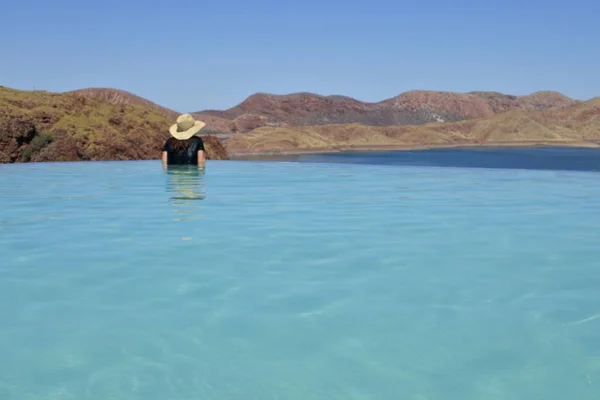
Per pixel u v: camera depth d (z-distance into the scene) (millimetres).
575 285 4055
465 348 2938
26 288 3959
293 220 6824
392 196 9492
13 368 2697
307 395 2443
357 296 3789
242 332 3154
